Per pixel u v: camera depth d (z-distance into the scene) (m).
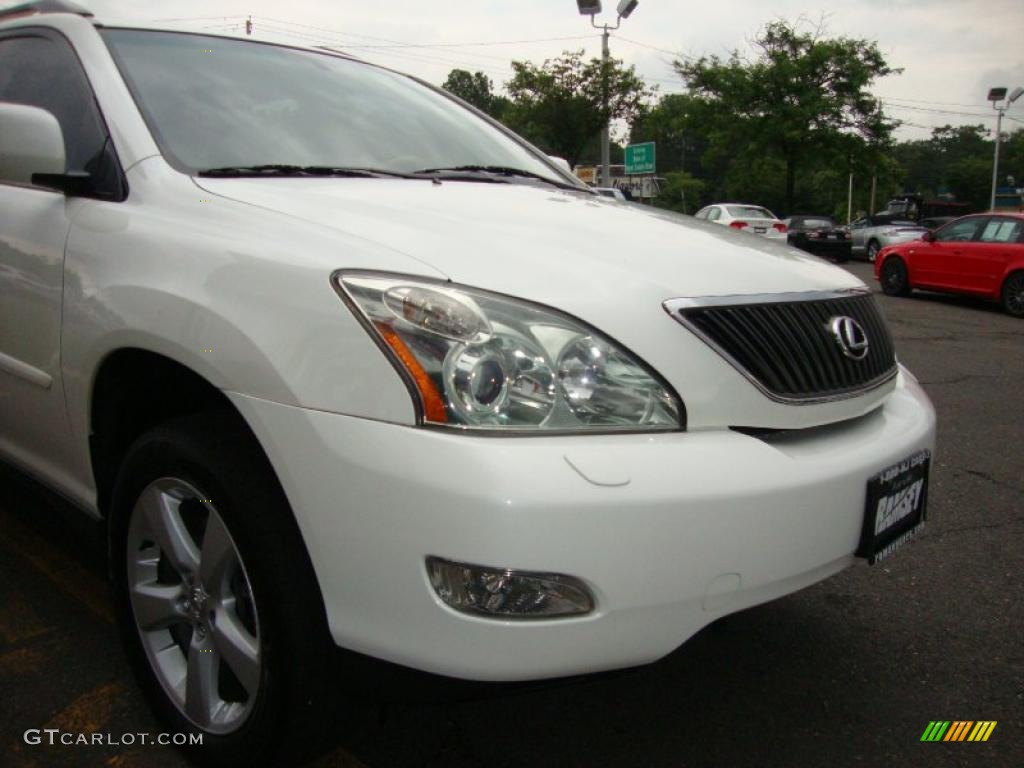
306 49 3.23
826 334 2.08
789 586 1.84
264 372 1.72
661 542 1.62
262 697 1.82
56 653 2.53
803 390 1.97
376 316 1.66
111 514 2.18
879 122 34.03
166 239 2.04
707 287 1.94
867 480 1.96
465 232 1.97
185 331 1.86
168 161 2.30
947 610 2.95
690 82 36.59
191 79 2.67
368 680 1.70
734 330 1.89
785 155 35.16
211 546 1.90
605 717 2.31
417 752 2.14
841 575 3.20
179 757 2.09
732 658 2.63
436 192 2.41
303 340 1.70
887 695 2.45
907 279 13.32
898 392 2.41
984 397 6.26
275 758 1.85
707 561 1.68
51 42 2.79
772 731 2.27
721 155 37.88
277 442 1.70
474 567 1.54
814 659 2.63
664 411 1.77
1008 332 9.81
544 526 1.53
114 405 2.28
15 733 2.18
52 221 2.41
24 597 2.84
